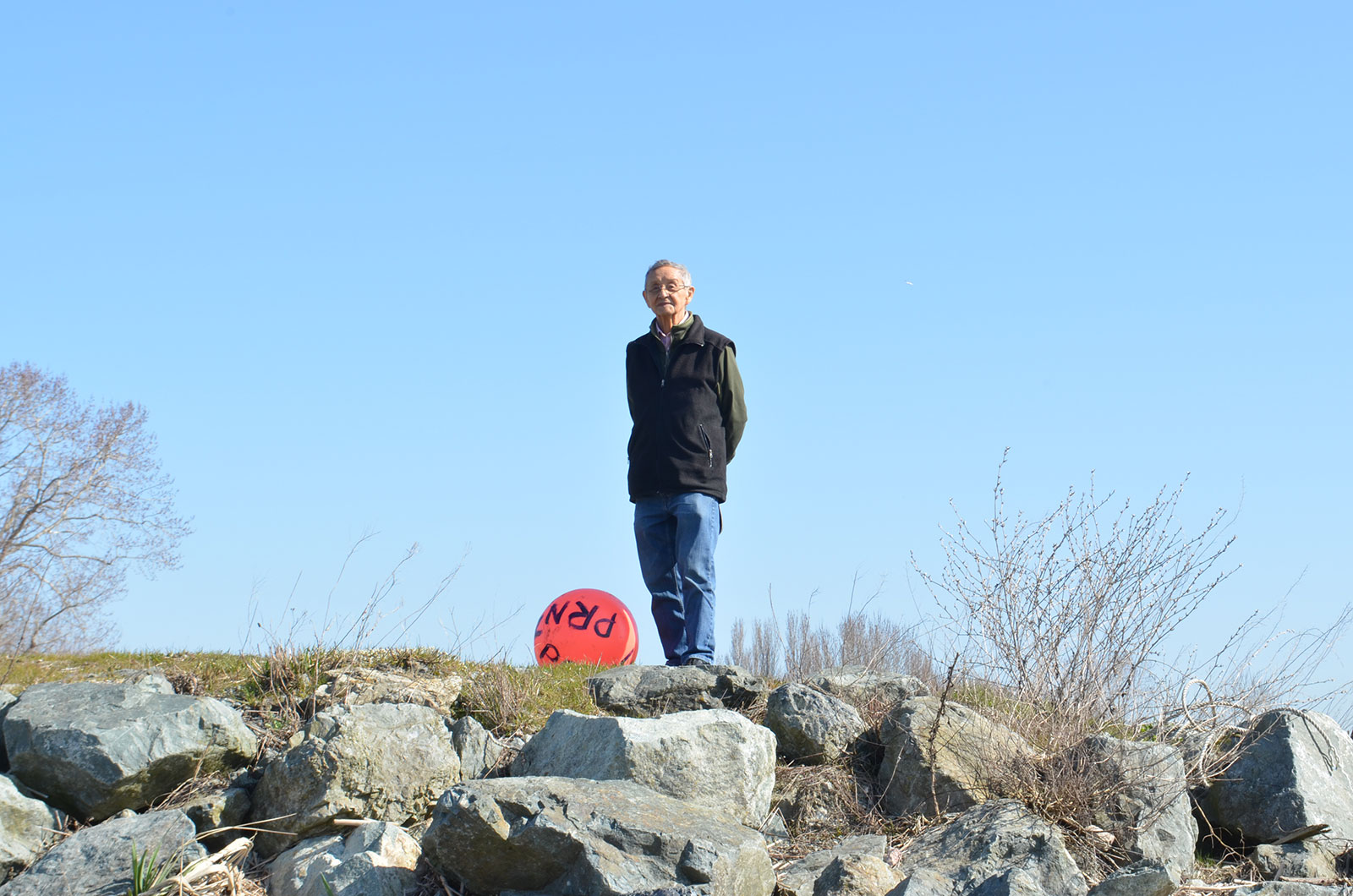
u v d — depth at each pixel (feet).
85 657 22.82
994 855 17.89
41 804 16.98
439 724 19.26
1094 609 21.17
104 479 66.08
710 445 25.32
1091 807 19.62
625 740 17.87
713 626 25.09
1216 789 21.40
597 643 27.25
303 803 17.54
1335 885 19.38
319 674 21.31
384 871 15.72
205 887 15.89
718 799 18.31
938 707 21.42
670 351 25.89
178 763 17.83
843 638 27.73
